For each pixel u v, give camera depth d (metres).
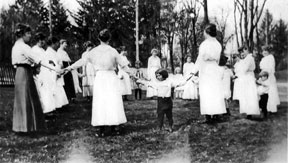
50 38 7.87
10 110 7.88
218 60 6.32
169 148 4.61
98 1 19.11
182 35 11.47
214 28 6.30
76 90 10.73
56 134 5.77
